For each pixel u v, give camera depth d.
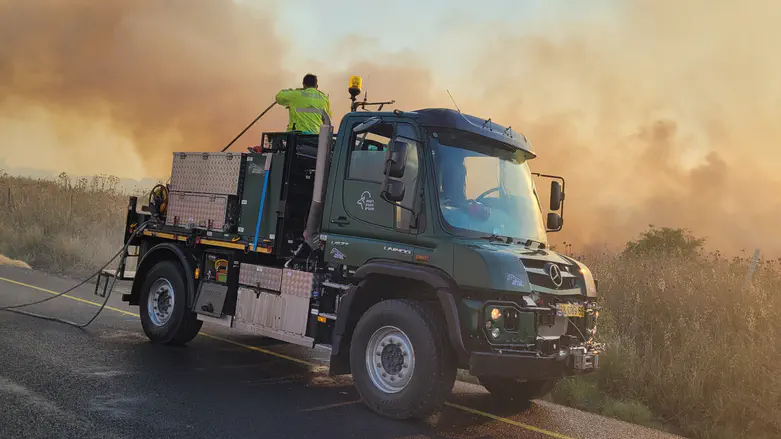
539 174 7.28
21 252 16.83
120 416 4.90
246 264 7.41
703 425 6.88
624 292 10.09
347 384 6.89
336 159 6.62
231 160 7.69
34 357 6.61
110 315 9.95
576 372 5.70
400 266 5.72
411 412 5.45
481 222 5.96
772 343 7.87
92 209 20.83
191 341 8.62
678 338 8.71
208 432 4.71
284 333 6.79
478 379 7.36
